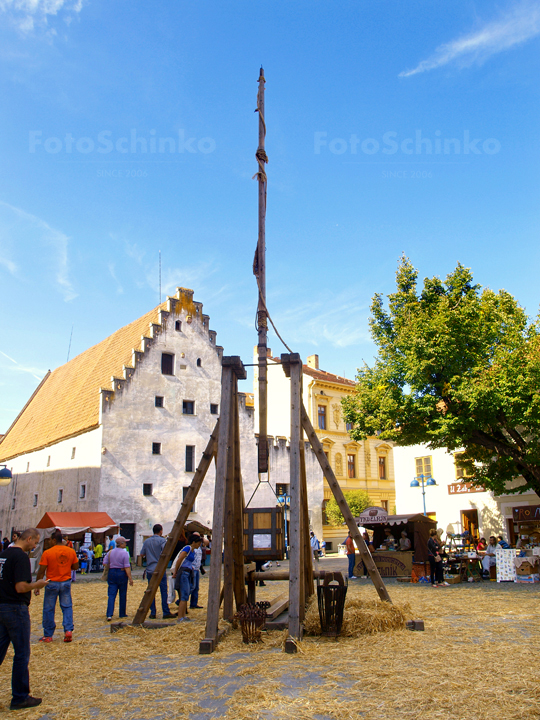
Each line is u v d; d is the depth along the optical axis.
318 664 6.85
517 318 21.27
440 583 16.86
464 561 18.20
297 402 9.45
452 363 19.31
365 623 8.52
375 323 22.30
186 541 21.69
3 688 6.32
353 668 6.57
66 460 35.44
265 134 10.70
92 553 27.31
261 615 8.19
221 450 9.20
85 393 38.59
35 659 7.61
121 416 32.56
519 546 22.34
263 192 10.52
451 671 6.32
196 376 36.16
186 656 7.54
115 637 9.04
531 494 25.03
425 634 8.44
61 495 35.34
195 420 35.41
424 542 19.56
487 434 20.14
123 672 6.82
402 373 19.94
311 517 40.06
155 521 32.25
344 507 10.08
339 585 8.34
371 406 20.72
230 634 8.77
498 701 5.32
